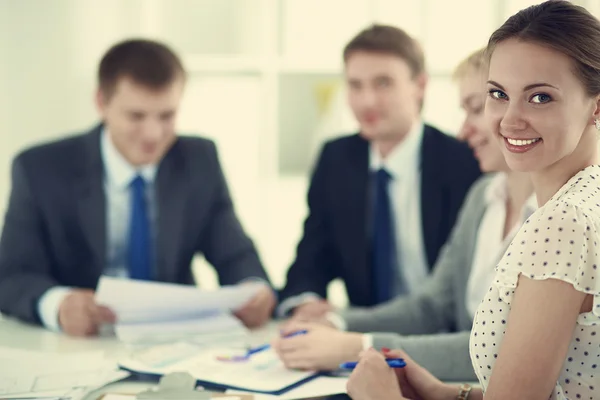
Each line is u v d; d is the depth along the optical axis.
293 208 3.03
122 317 1.62
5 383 1.23
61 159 2.01
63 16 2.84
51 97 2.85
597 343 0.89
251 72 2.94
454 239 1.75
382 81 2.03
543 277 0.86
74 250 1.98
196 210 2.09
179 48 3.02
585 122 0.92
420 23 2.88
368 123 2.06
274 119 2.92
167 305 1.62
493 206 1.62
